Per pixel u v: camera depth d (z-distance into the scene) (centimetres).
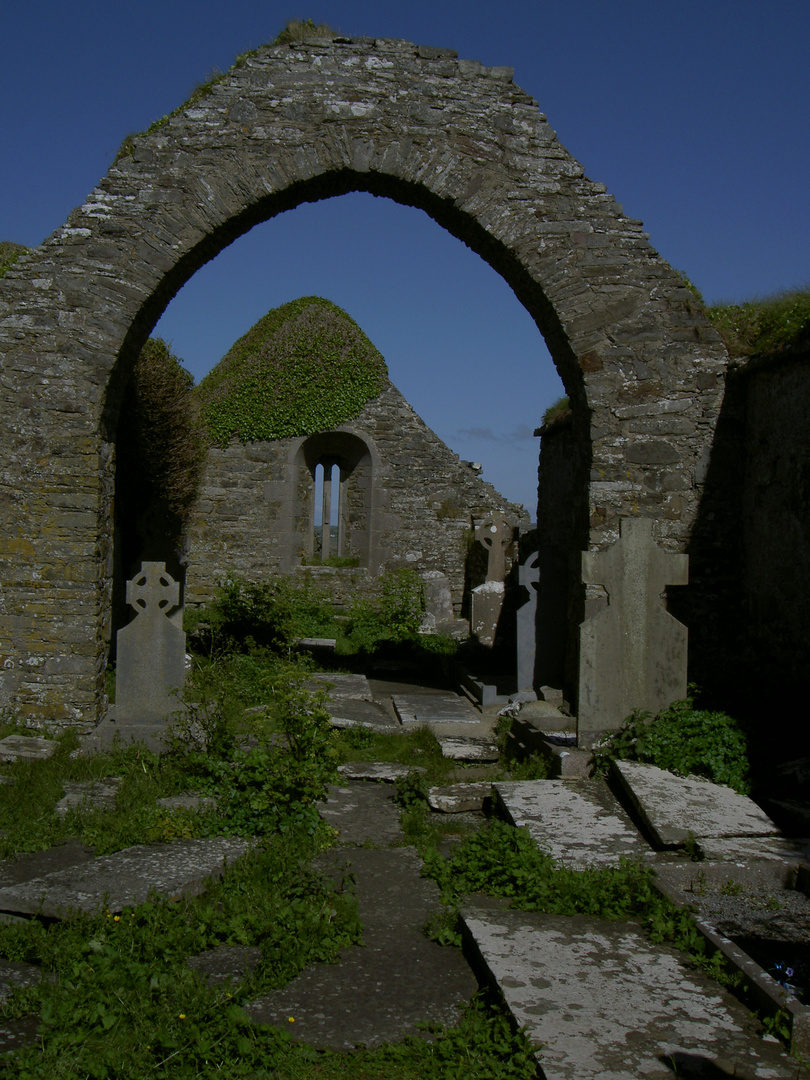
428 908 433
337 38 795
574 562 802
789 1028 301
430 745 750
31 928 379
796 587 677
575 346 786
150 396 1185
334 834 526
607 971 349
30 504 741
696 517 781
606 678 625
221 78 790
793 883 446
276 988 345
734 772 562
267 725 689
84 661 738
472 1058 297
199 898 417
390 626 1622
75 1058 288
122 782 580
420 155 789
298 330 1880
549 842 487
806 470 665
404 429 1888
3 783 586
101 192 765
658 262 791
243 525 1853
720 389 786
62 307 748
